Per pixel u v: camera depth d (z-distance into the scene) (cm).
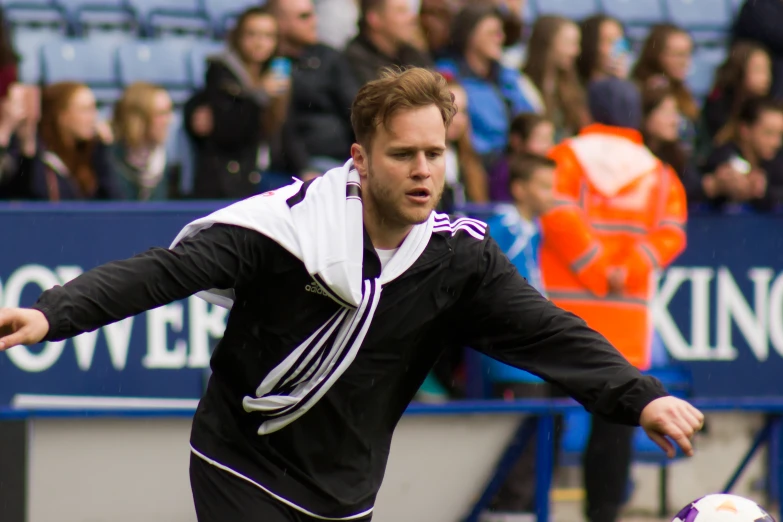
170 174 2138
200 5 3000
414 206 905
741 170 2197
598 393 938
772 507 1852
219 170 2066
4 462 1606
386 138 902
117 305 856
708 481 1930
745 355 2169
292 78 2000
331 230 916
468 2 2439
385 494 1734
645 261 1923
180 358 1900
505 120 2278
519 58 2748
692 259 2153
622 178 1927
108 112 2731
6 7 2852
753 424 1861
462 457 1753
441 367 1962
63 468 1647
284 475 984
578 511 1941
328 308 935
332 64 1981
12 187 1970
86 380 1861
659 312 2131
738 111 2347
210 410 996
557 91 2347
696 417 894
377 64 1984
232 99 2069
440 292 966
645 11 3275
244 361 964
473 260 968
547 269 1927
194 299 1906
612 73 2378
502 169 2131
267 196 945
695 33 3297
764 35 2750
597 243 1897
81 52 2753
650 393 913
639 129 2181
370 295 928
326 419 975
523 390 1922
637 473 2095
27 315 812
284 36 2275
